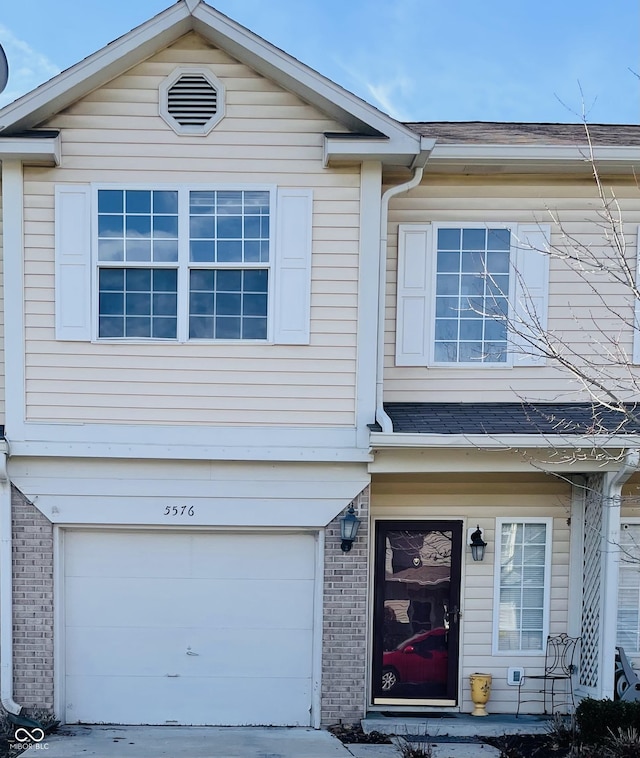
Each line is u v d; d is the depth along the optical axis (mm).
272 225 6645
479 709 7203
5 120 6273
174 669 6988
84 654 6965
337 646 6820
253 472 6797
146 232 6688
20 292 6637
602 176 7480
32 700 6770
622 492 7508
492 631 7438
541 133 8594
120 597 6984
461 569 7438
